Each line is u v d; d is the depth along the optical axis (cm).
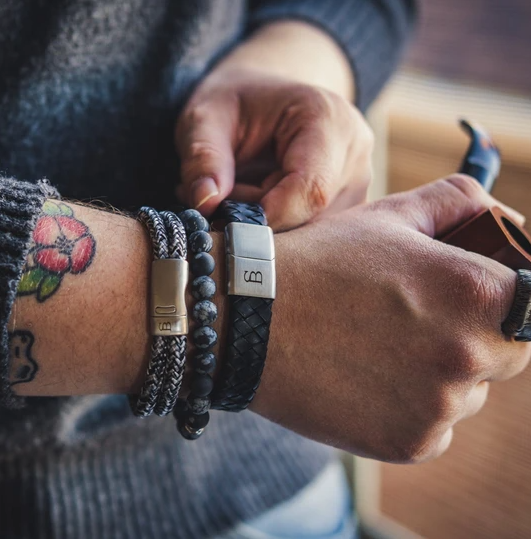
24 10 62
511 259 54
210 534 81
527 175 102
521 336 50
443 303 49
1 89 63
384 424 51
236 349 48
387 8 90
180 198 65
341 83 84
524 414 110
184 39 72
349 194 69
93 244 48
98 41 66
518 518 116
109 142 71
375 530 140
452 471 124
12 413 64
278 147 65
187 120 67
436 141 112
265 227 50
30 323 46
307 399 52
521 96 111
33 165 67
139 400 49
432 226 58
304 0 86
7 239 44
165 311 47
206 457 81
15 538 72
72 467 72
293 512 89
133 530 77
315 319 50
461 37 117
